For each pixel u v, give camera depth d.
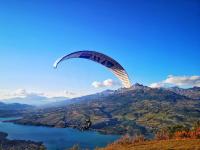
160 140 66.31
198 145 52.94
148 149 55.03
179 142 59.19
